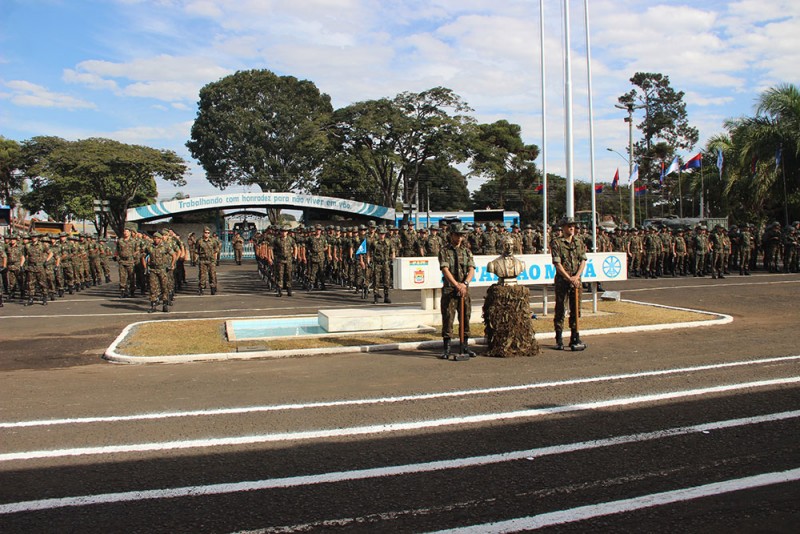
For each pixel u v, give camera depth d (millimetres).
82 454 5457
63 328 13664
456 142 45375
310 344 10820
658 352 9828
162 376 8703
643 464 5027
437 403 7004
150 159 52688
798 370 8273
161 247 16406
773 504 4273
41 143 53812
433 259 13094
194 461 5258
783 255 27344
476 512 4180
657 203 69125
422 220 47844
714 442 5523
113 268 38281
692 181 40000
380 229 19172
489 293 10000
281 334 12352
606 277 14180
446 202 75625
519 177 68750
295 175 63031
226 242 44312
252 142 62594
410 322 12594
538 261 13938
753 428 5883
